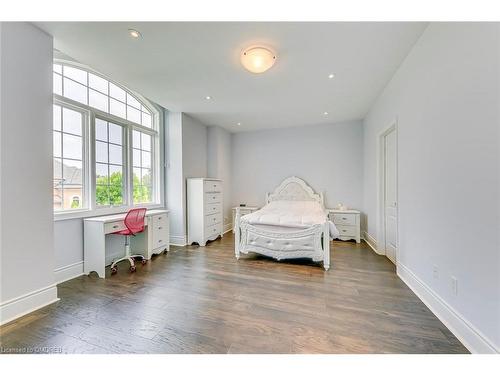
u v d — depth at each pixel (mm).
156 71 2682
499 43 1237
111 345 1523
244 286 2457
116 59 2422
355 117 4562
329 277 2697
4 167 1753
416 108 2203
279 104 3811
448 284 1711
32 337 1601
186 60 2443
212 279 2650
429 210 1987
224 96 3457
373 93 3357
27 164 1899
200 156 4891
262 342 1552
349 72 2717
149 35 2029
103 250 2742
